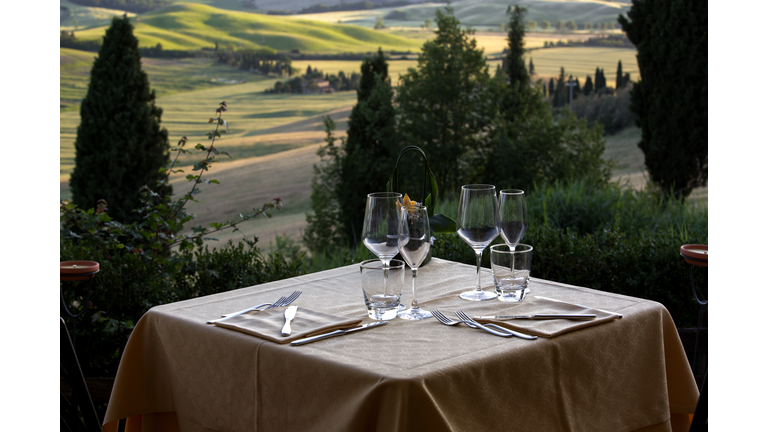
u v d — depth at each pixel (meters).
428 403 1.26
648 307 1.80
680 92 6.80
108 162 7.68
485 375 1.39
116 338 3.09
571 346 1.56
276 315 1.75
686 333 2.87
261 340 1.56
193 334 1.72
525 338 1.52
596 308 1.78
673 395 1.89
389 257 1.77
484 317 1.68
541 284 2.10
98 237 3.30
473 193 1.89
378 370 1.32
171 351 1.80
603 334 1.64
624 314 1.73
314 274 2.28
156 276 3.14
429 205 2.41
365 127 11.88
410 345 1.49
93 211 3.36
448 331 1.60
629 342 1.71
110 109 7.66
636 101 7.24
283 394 1.49
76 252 3.21
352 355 1.43
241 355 1.59
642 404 1.74
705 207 5.17
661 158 7.02
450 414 1.33
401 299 1.92
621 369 1.69
